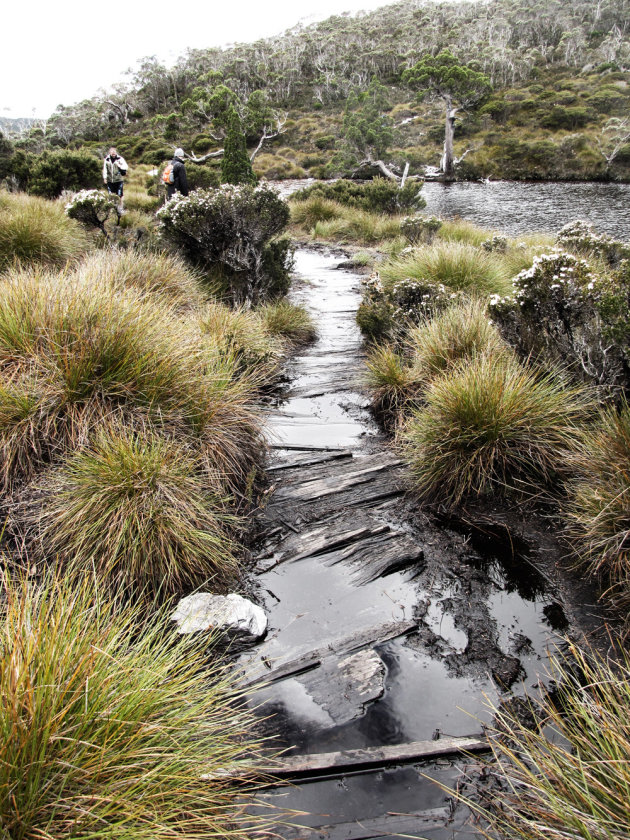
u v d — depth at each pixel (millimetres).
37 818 1657
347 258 14891
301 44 112562
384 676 2752
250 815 2068
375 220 18406
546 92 58938
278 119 63719
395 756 2307
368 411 6020
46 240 7957
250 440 4730
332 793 2199
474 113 52750
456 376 4680
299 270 13445
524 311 4949
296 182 44062
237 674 2762
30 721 1710
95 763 1794
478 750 2344
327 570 3559
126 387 4102
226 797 2119
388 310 7426
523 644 2926
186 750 2000
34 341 4199
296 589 3400
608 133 45438
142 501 3352
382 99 44281
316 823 2074
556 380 4719
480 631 3031
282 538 3885
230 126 17344
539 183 39125
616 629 2932
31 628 2082
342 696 2641
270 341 7141
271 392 6469
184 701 2201
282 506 4246
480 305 6492
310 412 5992
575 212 26078
